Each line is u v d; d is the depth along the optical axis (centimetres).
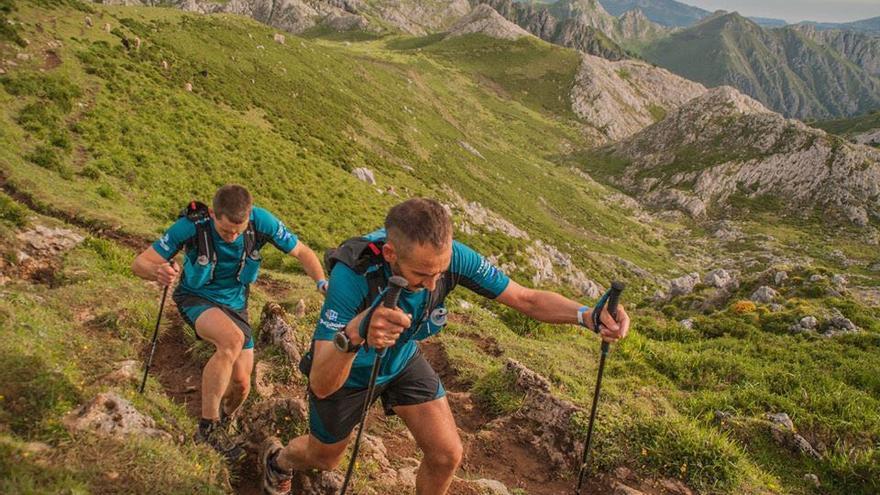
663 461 611
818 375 1234
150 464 389
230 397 521
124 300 858
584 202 14525
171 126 3684
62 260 1104
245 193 462
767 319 1986
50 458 357
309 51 11725
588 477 611
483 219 8462
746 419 943
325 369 304
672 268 11606
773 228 14162
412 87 17750
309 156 5266
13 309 653
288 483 426
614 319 352
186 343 775
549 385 778
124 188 2497
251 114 5553
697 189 15850
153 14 8156
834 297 2236
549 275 7556
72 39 4141
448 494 508
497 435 677
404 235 283
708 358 1282
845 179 15138
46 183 1917
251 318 929
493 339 1130
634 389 1017
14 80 2906
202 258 474
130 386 575
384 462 539
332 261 324
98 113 3173
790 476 828
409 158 9069
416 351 379
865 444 923
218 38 8400
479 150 14612
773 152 16175
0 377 420
